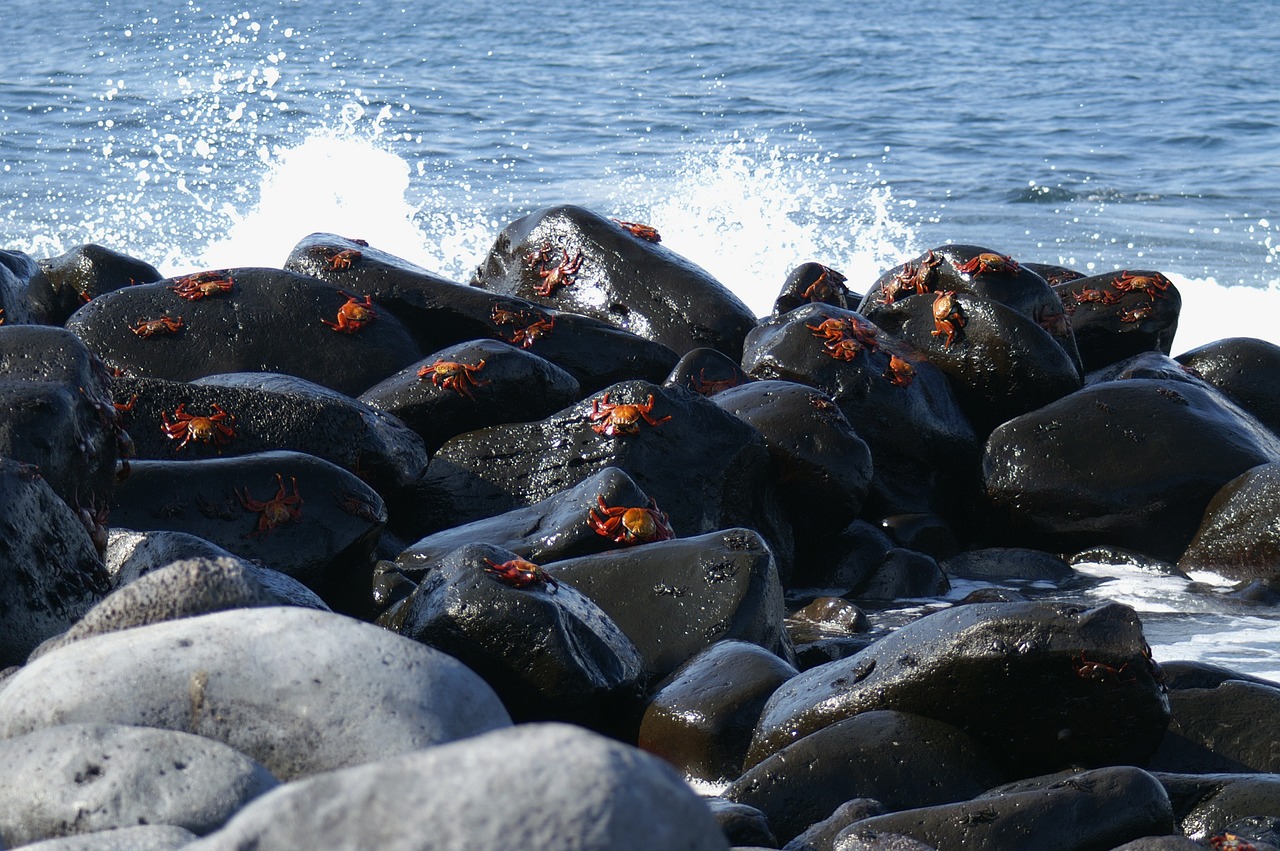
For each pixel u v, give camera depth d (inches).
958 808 225.3
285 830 99.0
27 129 1251.2
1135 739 256.1
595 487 361.7
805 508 433.7
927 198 1119.6
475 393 434.3
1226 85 1796.3
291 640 169.6
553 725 102.8
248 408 394.3
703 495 404.5
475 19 2444.6
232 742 162.1
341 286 507.2
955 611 264.1
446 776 98.0
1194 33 2586.1
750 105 1561.3
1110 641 248.2
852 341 470.6
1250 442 461.7
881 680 261.9
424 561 352.2
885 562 421.4
